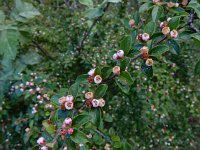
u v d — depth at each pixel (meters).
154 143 2.76
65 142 1.20
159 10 1.45
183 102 2.90
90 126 1.64
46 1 3.83
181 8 1.45
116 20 2.99
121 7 3.07
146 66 1.31
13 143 2.58
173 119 2.92
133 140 2.55
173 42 1.32
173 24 1.28
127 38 1.31
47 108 1.78
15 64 2.58
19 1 2.46
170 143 2.82
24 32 2.37
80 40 2.86
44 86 2.46
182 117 2.95
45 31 2.93
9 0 3.00
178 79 2.86
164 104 2.63
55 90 2.49
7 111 2.59
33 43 2.91
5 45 2.26
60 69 2.70
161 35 1.31
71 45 2.91
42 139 1.20
